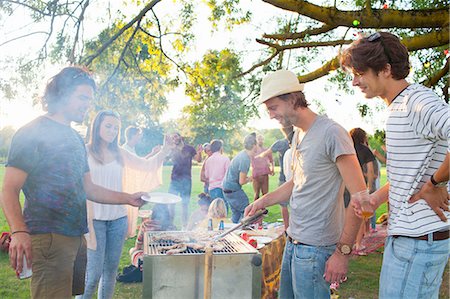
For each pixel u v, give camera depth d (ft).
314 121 6.25
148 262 6.07
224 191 16.44
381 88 5.26
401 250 5.18
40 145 6.24
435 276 5.10
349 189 5.85
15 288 11.35
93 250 8.90
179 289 6.19
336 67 14.17
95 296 10.77
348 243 5.92
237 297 6.31
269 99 6.29
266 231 11.36
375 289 12.14
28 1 14.34
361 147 11.66
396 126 5.15
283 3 13.43
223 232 7.71
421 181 5.06
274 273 10.61
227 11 16.51
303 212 6.32
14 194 6.01
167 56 17.33
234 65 16.11
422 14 12.95
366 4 13.11
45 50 14.53
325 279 6.11
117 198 7.86
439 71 14.70
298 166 6.45
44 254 6.27
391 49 5.10
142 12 15.90
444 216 4.97
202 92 16.80
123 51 16.14
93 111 15.07
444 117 4.56
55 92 6.56
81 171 6.75
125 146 13.00
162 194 7.92
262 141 17.67
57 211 6.34
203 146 19.13
